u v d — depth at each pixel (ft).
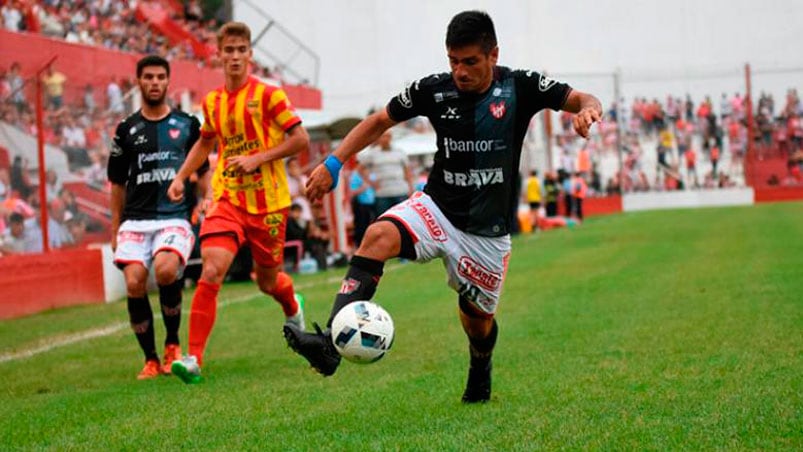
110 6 85.05
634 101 140.97
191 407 21.56
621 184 134.82
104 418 20.88
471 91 18.58
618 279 46.68
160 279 27.37
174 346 27.99
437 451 16.40
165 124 28.14
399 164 64.49
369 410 20.27
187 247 28.09
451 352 28.43
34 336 36.99
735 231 75.92
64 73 54.03
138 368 28.81
